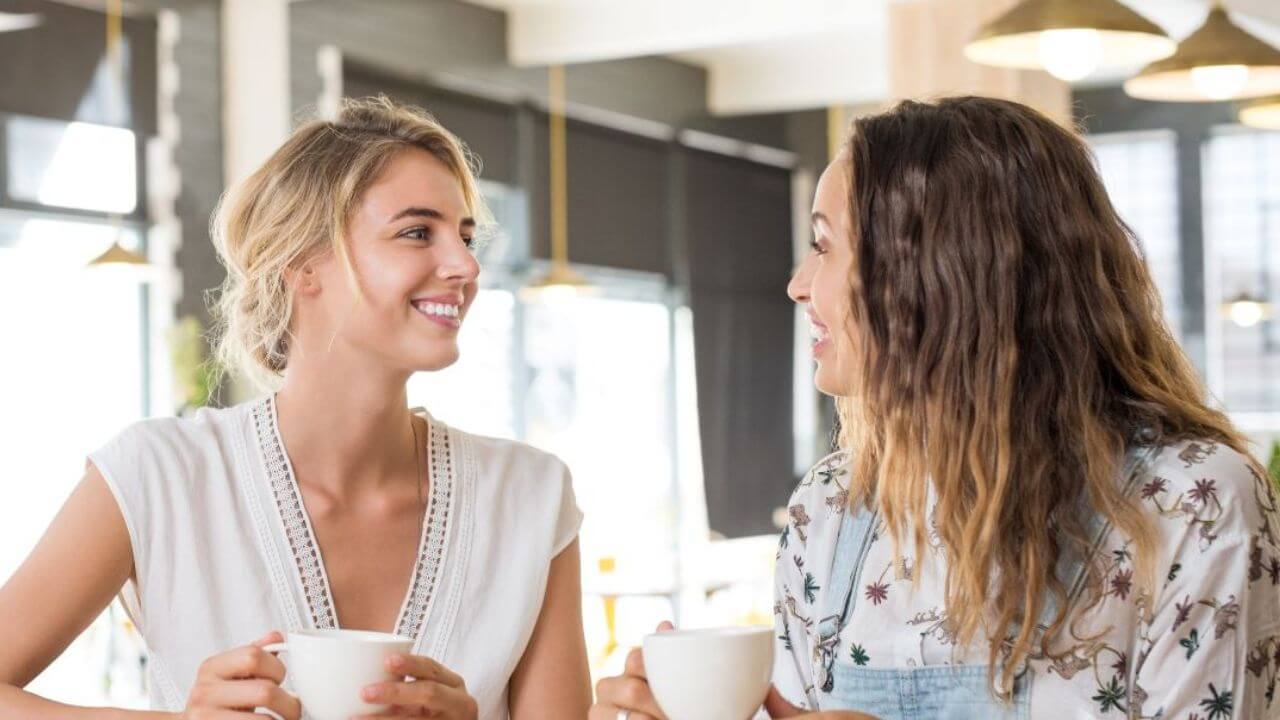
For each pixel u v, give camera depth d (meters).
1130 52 3.64
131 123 7.91
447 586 1.73
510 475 1.82
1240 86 4.12
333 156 1.67
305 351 1.71
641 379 11.76
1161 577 1.42
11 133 7.36
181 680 1.67
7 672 1.57
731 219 12.48
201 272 8.18
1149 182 11.79
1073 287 1.50
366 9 8.97
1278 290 11.45
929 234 1.51
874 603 1.58
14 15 7.37
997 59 3.71
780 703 1.53
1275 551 1.42
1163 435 1.46
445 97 9.76
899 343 1.52
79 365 7.62
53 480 7.49
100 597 1.65
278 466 1.71
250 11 8.46
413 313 1.66
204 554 1.68
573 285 9.06
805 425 13.15
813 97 11.82
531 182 10.52
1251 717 1.39
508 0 9.70
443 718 1.29
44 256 7.50
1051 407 1.48
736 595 11.01
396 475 1.76
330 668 1.26
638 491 11.70
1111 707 1.44
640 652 1.37
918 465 1.52
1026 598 1.44
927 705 1.53
